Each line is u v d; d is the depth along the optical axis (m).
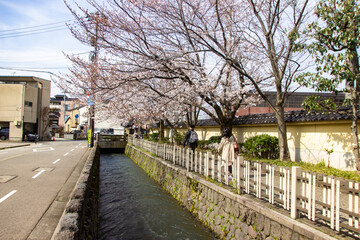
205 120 19.77
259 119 13.16
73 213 3.69
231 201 5.87
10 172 9.03
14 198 5.70
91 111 14.73
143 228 7.05
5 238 3.60
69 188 6.70
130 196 10.17
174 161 10.74
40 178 8.01
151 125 28.92
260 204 5.04
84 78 9.56
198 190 7.77
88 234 4.45
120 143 28.92
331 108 8.37
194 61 10.80
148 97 12.40
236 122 14.76
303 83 7.75
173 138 20.70
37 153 16.12
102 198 9.96
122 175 14.67
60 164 11.24
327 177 4.02
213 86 11.09
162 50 9.45
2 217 4.47
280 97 10.09
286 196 4.65
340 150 8.99
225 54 9.16
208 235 6.43
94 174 9.02
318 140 9.92
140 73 9.88
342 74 7.00
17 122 29.73
